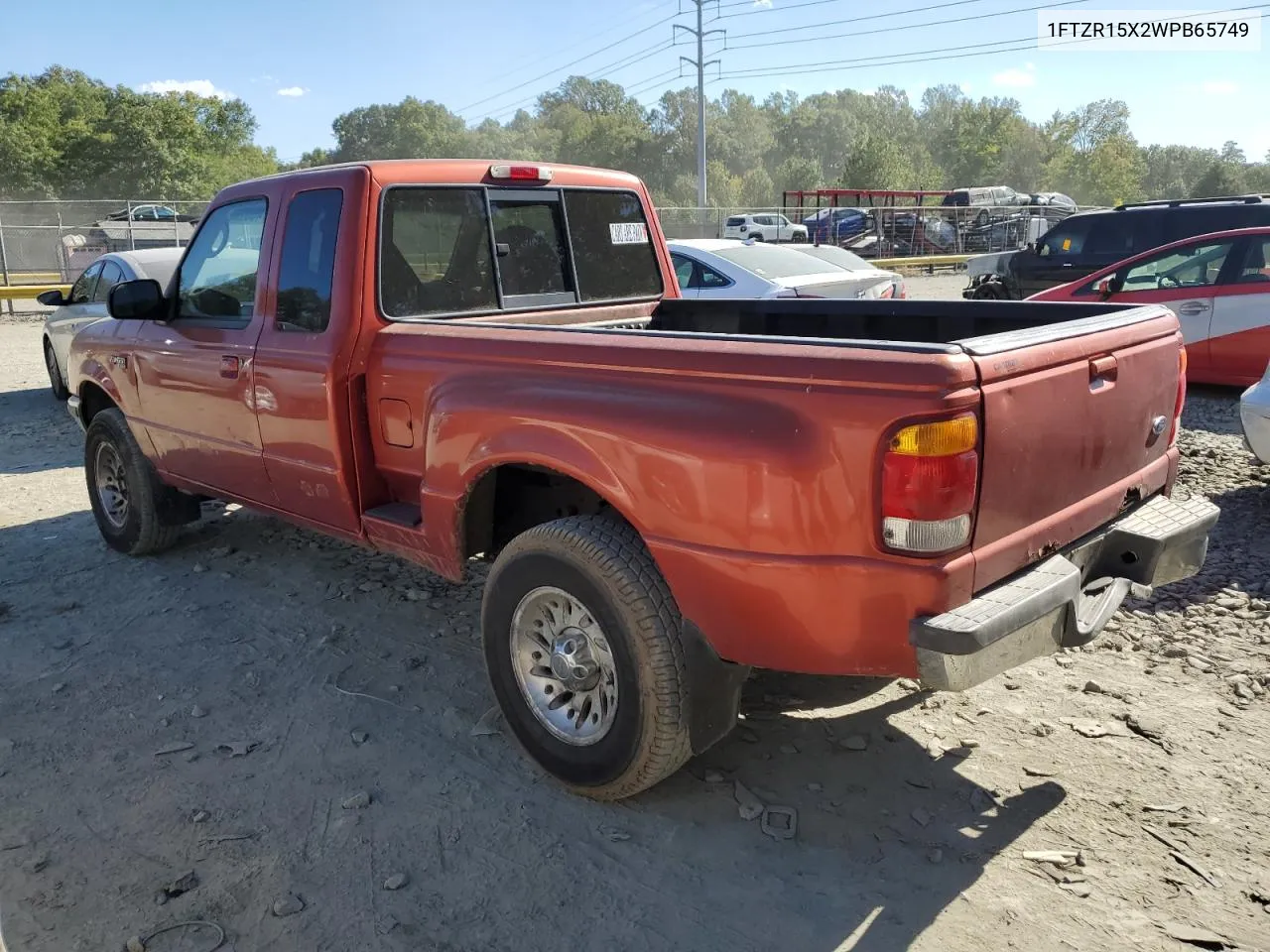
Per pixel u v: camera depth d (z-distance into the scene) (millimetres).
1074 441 2885
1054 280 13883
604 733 3094
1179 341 3477
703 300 4867
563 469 3053
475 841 3037
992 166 111750
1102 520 3137
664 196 90500
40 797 3297
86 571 5457
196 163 64375
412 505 3949
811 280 9219
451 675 4141
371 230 3846
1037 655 2744
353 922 2693
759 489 2615
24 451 8570
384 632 4578
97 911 2746
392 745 3600
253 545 5812
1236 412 8891
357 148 110812
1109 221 13336
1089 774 3299
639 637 2914
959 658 2502
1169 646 4188
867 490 2506
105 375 5379
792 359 2602
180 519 5516
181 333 4738
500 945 2609
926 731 3602
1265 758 3361
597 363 3004
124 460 5383
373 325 3865
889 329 4289
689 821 3119
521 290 4461
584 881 2852
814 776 3342
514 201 4410
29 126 60594
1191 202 12734
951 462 2445
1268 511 5926
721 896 2775
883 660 2625
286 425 4113
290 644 4465
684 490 2760
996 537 2660
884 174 75125
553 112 130500
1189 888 2752
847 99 146875
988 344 2586
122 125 61438
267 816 3176
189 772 3438
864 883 2816
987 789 3232
